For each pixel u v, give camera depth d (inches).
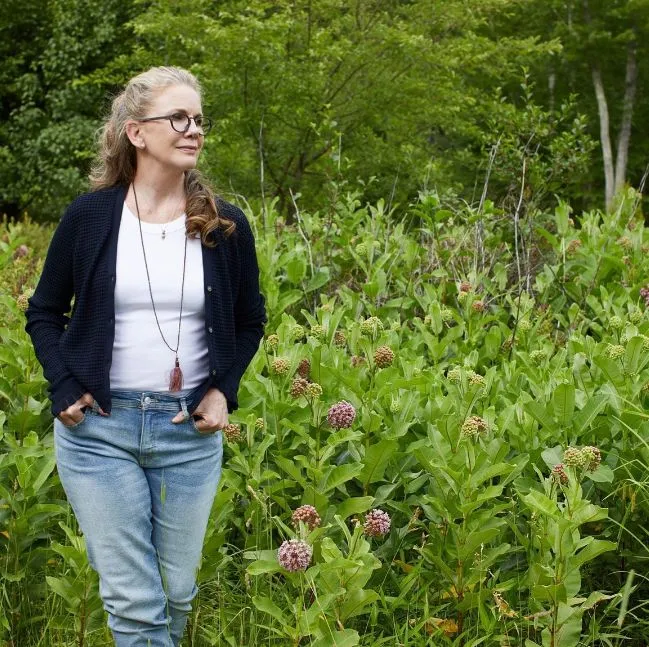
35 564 125.9
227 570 128.5
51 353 98.4
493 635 112.9
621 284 211.0
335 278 221.9
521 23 923.4
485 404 139.7
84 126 640.4
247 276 105.7
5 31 721.0
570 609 105.1
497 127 279.1
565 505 110.7
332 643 98.8
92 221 97.7
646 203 767.7
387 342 155.3
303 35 458.3
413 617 119.1
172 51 502.6
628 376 137.4
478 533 109.5
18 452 122.4
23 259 247.6
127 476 97.3
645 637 119.6
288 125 434.0
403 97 454.9
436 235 223.0
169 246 98.4
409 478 127.0
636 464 124.5
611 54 929.5
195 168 102.1
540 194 258.1
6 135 692.7
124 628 98.4
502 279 205.8
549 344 169.2
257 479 119.5
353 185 434.9
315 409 124.4
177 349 98.3
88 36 663.1
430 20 471.2
